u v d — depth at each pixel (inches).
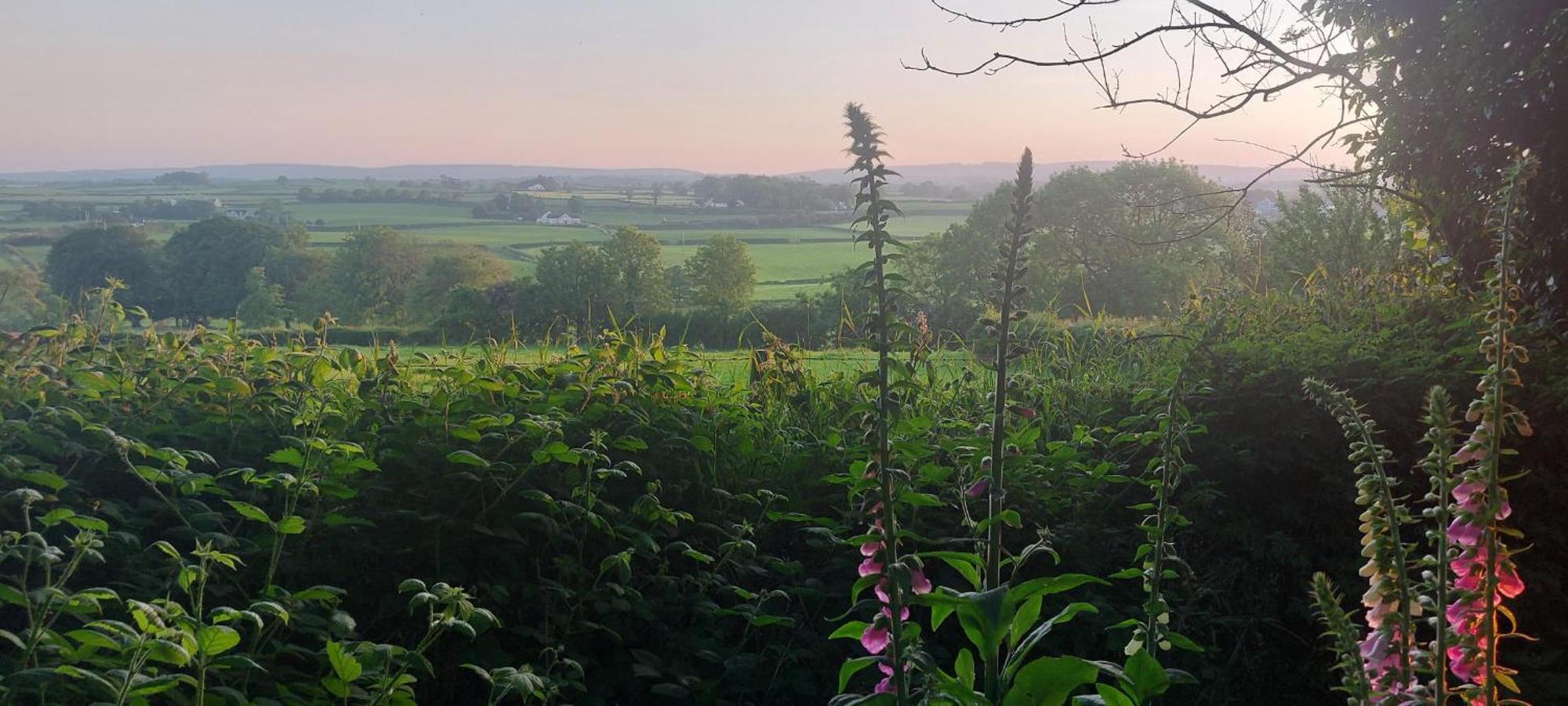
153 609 102.5
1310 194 463.2
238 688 137.8
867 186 108.0
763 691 182.5
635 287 1824.6
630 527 171.2
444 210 6254.9
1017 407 117.0
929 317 264.5
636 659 167.8
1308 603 210.4
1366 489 87.5
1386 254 434.6
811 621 192.1
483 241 4483.3
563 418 180.5
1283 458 220.1
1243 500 225.6
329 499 168.7
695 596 177.0
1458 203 326.3
